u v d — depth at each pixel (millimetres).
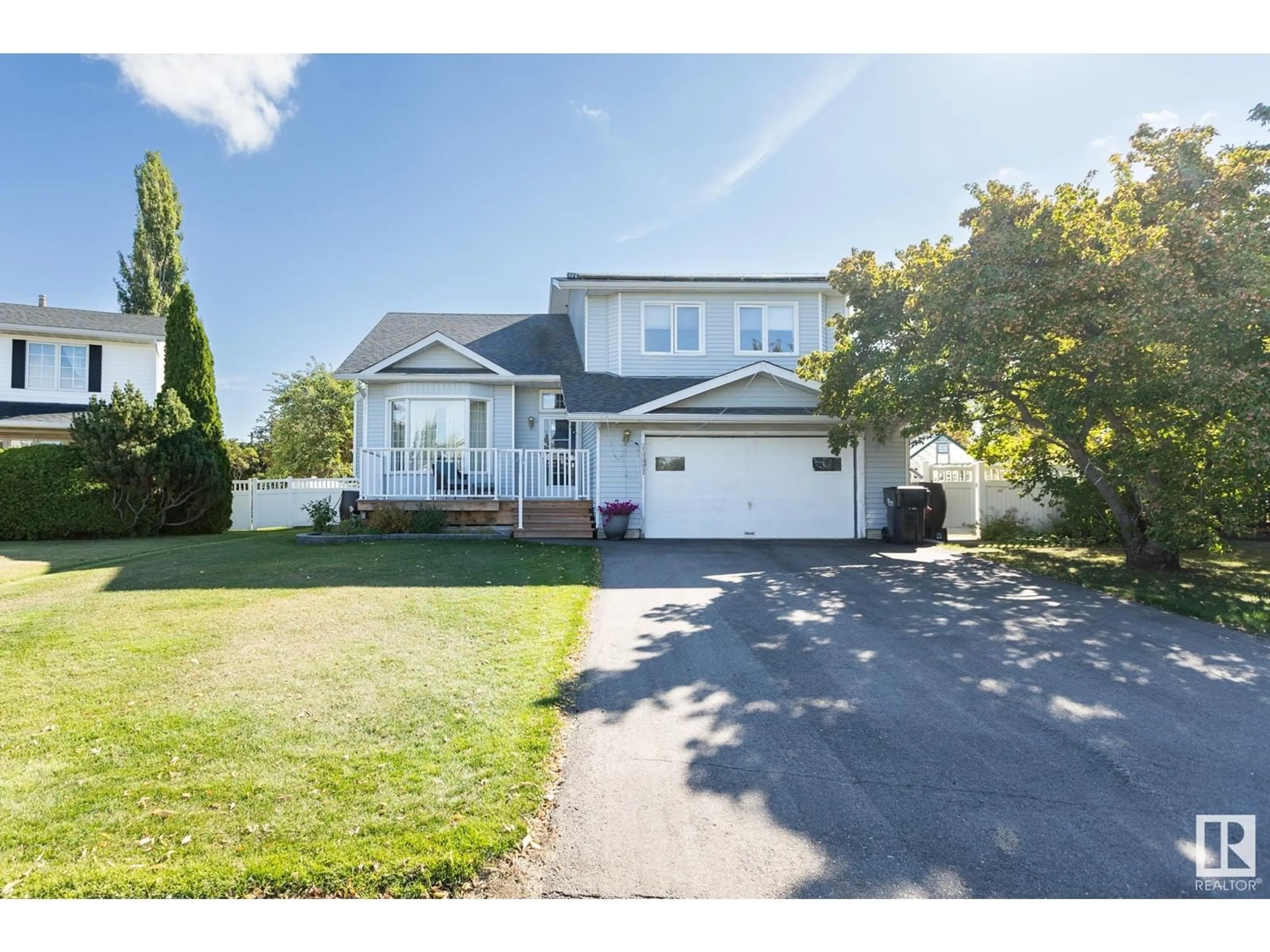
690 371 15219
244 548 11086
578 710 4156
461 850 2586
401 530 12586
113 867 2461
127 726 3695
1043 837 2773
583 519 13766
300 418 29172
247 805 2879
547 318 19562
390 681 4480
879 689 4547
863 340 11133
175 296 16703
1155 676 4805
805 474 13766
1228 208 7262
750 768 3381
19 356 17812
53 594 7180
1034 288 8125
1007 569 9484
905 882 2490
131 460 14211
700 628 6148
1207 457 7965
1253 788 3191
